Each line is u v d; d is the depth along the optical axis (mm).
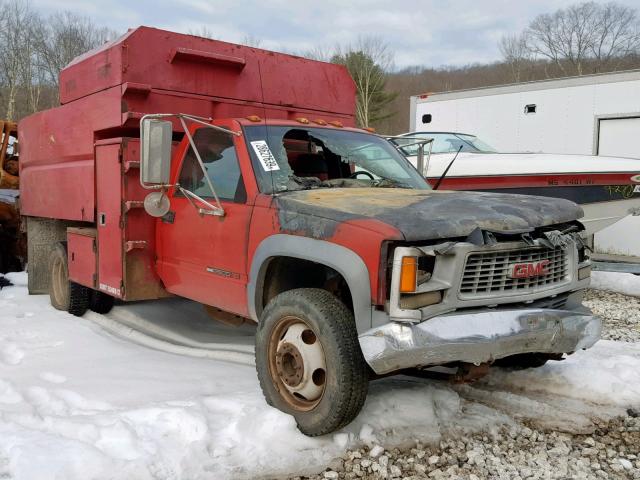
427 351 3279
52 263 7156
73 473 3143
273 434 3652
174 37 5652
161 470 3254
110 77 5605
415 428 3816
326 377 3531
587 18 54844
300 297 3703
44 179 7219
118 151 5406
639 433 3902
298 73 6516
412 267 3307
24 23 43156
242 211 4332
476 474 3373
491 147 10852
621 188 8633
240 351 5359
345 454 3523
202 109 5855
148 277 5469
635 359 5031
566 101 11172
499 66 59625
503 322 3471
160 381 4500
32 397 4199
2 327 6109
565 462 3523
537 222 3752
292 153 5027
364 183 4859
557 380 4574
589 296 8609
